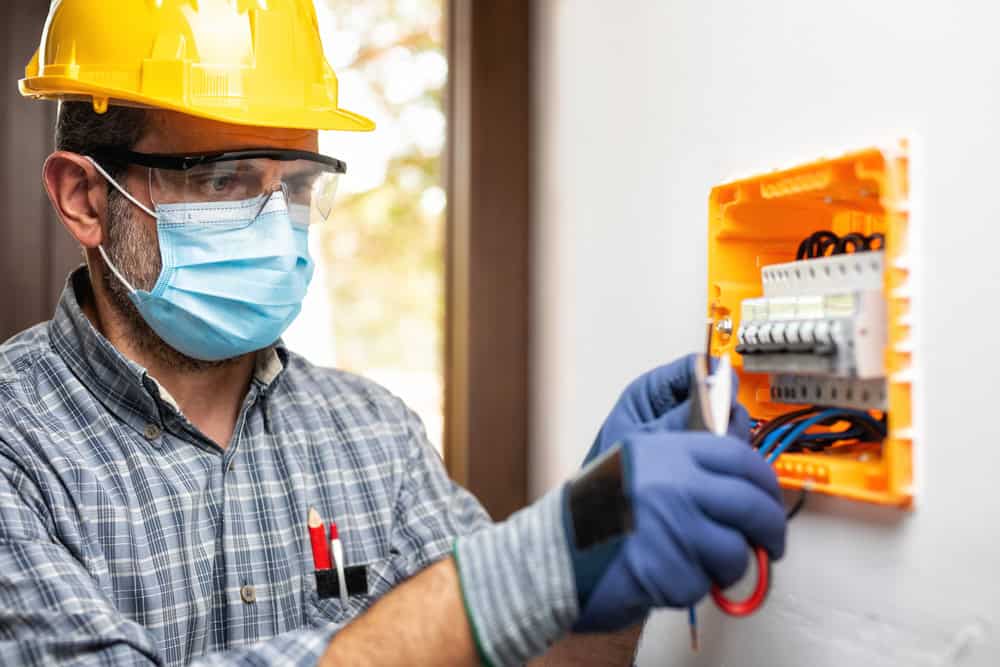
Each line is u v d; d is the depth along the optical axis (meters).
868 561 0.74
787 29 0.83
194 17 0.96
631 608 0.59
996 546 0.63
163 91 0.94
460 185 1.47
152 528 0.97
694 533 0.58
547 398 1.39
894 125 0.71
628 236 1.12
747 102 0.88
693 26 0.98
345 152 3.11
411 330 3.32
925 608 0.68
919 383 0.69
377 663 0.66
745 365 0.79
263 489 1.07
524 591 0.62
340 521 1.11
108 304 1.06
